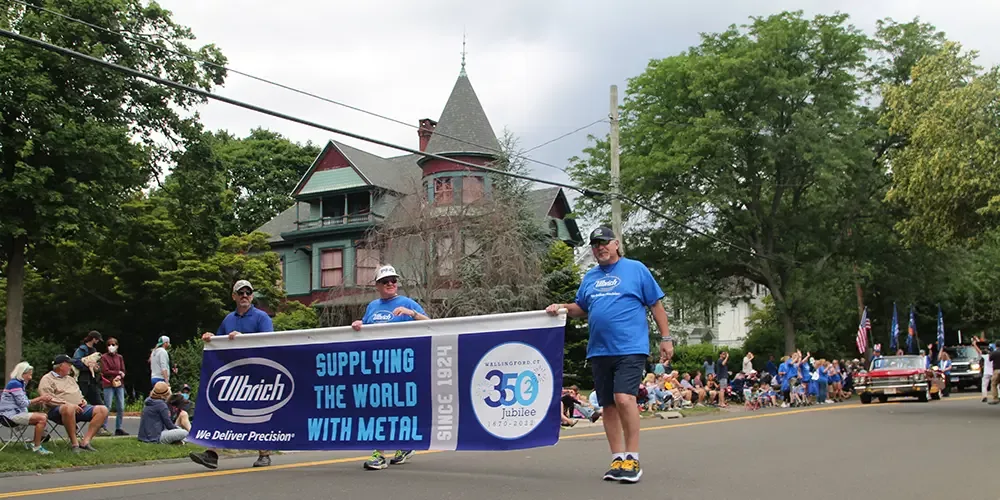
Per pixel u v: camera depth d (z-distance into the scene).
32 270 36.16
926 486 7.66
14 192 24.78
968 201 21.08
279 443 8.53
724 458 9.77
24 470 9.75
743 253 37.75
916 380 29.12
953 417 18.78
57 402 11.09
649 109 36.75
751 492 6.96
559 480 7.42
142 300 36.78
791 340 37.97
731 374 45.00
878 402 30.55
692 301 39.56
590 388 36.06
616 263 7.45
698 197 34.34
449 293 31.39
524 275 30.70
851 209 37.47
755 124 33.94
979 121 20.48
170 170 30.00
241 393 8.77
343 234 44.81
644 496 6.55
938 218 21.88
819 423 16.92
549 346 7.61
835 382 33.34
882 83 38.38
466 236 31.77
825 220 38.28
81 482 8.13
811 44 35.44
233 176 61.19
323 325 38.16
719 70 34.12
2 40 24.97
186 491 7.02
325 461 9.61
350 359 8.38
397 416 8.12
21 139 24.78
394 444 8.08
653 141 36.50
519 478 7.56
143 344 38.47
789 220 37.62
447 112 41.56
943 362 34.72
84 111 26.69
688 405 26.16
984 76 20.77
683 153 34.28
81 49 25.88
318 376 8.49
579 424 19.47
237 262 37.62
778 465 9.04
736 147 35.59
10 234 25.56
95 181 26.23
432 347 8.05
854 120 35.03
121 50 27.25
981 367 35.09
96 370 15.83
